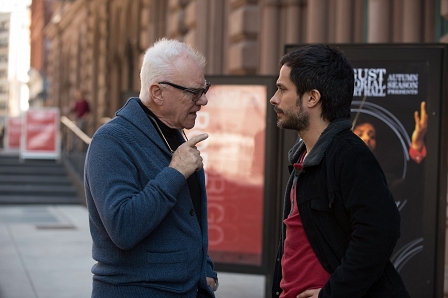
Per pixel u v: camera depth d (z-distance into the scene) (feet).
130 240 7.40
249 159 16.49
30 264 24.45
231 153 16.61
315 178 7.36
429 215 12.34
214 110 16.71
